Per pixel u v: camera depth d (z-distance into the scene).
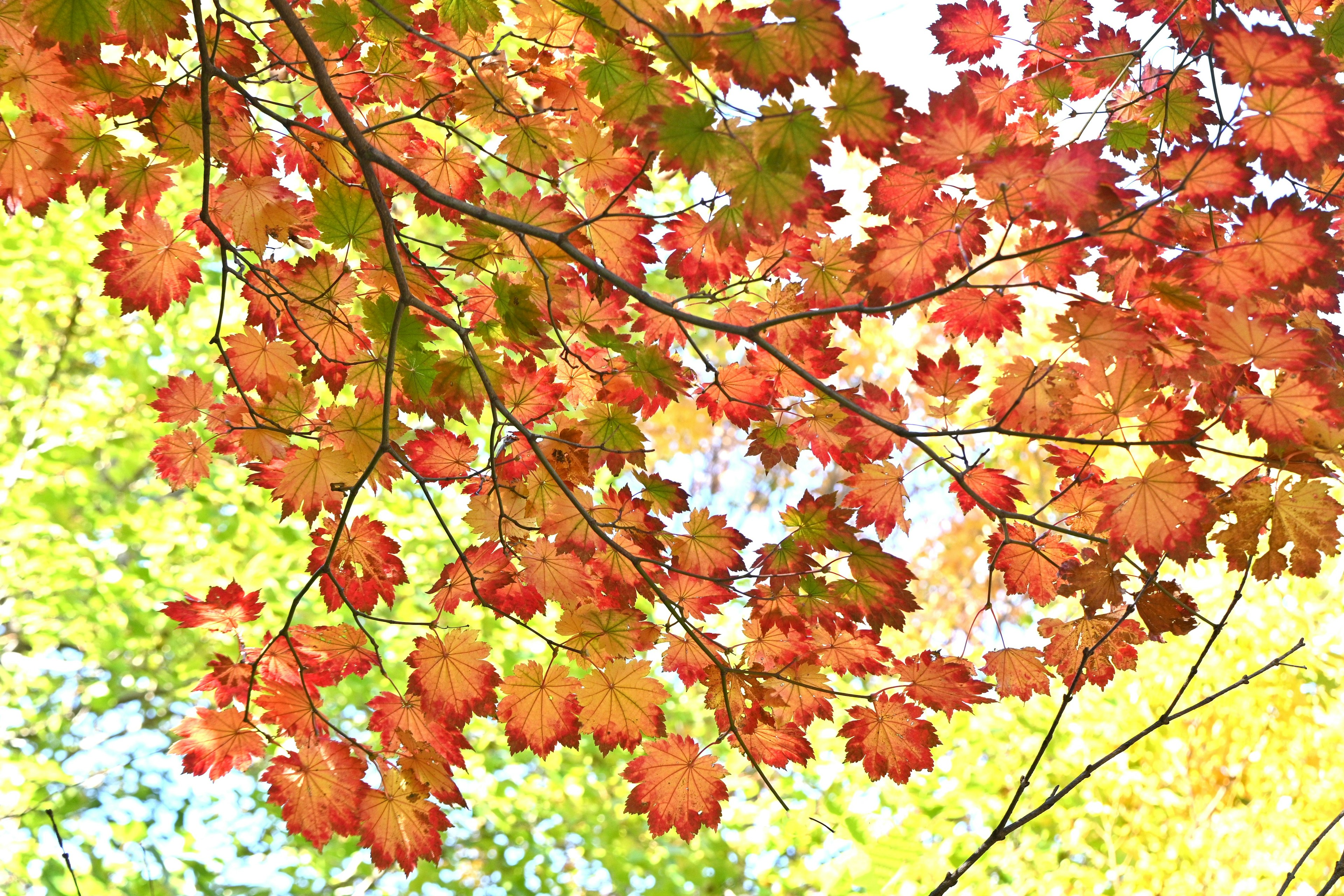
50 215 4.04
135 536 4.00
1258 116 1.64
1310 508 1.71
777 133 1.58
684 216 1.84
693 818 1.85
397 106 1.92
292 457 1.86
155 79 1.76
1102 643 1.84
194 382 1.85
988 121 1.61
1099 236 1.70
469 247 1.86
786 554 1.83
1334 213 1.76
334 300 1.85
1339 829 3.95
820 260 1.84
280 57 1.83
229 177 1.86
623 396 1.93
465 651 1.84
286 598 4.04
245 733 1.81
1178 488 1.72
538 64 1.86
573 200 1.88
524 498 1.87
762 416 1.91
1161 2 1.95
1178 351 1.72
